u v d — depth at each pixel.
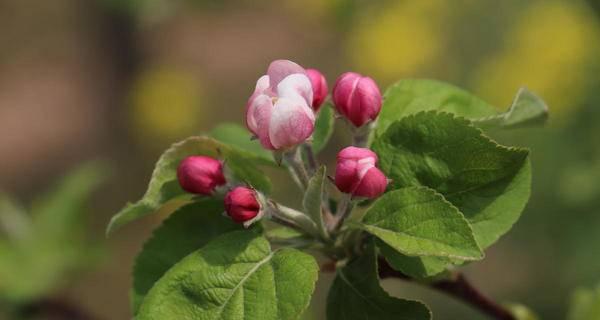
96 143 16.83
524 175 3.11
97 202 15.01
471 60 10.05
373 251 3.09
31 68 19.12
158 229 3.47
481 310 4.03
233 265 2.96
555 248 9.16
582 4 9.35
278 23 17.80
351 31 10.73
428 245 2.79
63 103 18.08
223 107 16.56
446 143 3.12
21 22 19.20
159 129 13.90
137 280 3.48
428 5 10.23
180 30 17.67
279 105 2.95
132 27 16.39
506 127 3.49
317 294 10.38
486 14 9.98
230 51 17.78
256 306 2.86
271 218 3.11
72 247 6.38
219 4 13.88
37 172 16.89
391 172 3.19
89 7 16.80
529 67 8.93
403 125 3.17
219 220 3.44
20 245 6.35
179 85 13.98
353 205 3.05
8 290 6.19
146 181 15.30
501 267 10.22
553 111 8.77
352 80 3.21
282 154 3.04
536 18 9.10
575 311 4.81
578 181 8.34
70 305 6.34
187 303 2.94
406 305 2.96
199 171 3.22
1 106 18.58
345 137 12.73
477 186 3.14
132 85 16.66
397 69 10.27
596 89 8.78
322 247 3.23
